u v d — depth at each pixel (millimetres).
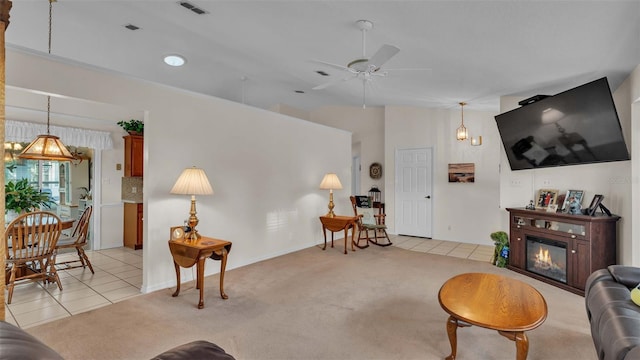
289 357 2119
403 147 6648
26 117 4406
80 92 2758
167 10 2906
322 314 2773
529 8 2121
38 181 5465
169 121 3461
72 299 3096
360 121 7434
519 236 4000
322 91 5715
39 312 2791
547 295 3215
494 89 4207
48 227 3328
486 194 5809
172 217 3508
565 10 2088
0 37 1412
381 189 7164
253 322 2619
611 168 3381
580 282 3232
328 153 5984
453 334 2039
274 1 2557
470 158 5969
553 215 3527
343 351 2191
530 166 4062
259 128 4566
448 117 6188
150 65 4430
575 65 3059
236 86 5535
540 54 2863
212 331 2465
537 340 2328
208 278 3740
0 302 1415
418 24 2562
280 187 4922
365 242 5930
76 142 4902
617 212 3289
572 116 3266
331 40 3160
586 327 2525
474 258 4762
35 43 3656
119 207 5527
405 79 4145
